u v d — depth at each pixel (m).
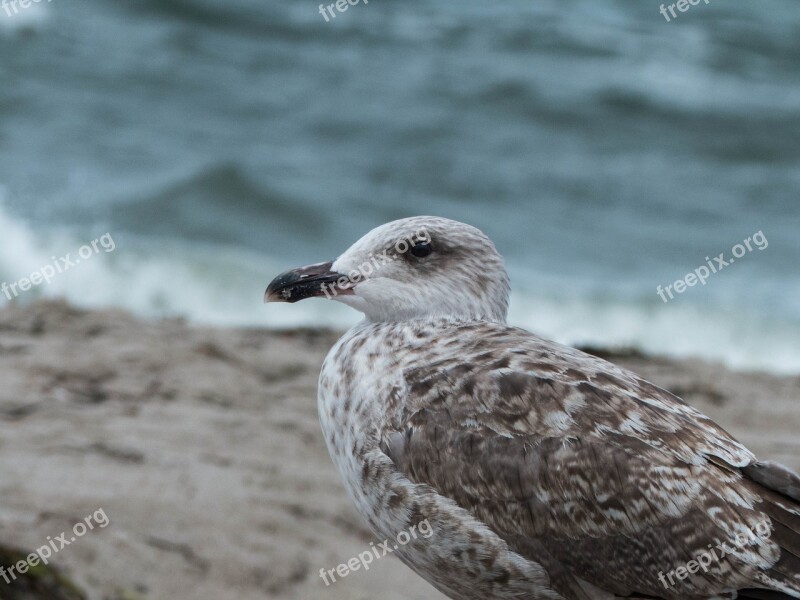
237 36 31.70
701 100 30.27
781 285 21.27
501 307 6.52
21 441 8.72
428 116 28.20
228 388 10.27
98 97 27.05
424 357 5.98
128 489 8.20
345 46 32.06
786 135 28.77
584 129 28.53
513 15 35.81
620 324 19.38
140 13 32.19
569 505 5.50
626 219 23.98
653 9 37.28
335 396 6.05
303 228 22.53
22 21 30.16
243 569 7.61
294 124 27.23
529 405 5.66
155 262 19.64
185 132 25.80
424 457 5.71
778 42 34.84
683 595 5.41
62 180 22.41
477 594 5.94
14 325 11.20
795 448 9.50
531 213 23.98
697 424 5.65
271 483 8.66
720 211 24.69
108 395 9.80
